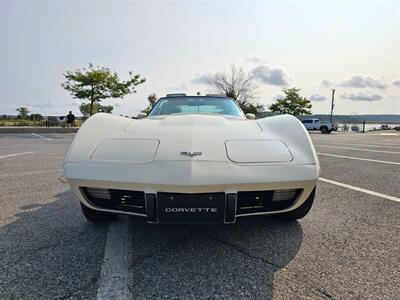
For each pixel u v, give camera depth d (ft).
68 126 65.62
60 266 4.99
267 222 7.15
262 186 5.03
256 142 5.71
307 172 5.28
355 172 14.26
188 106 10.09
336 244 5.95
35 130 53.93
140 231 6.58
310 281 4.60
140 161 5.16
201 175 4.83
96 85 64.95
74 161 5.38
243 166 5.08
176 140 5.59
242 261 5.24
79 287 4.41
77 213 7.78
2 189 10.36
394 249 5.72
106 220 6.98
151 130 6.18
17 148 25.09
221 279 4.66
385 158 20.06
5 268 4.90
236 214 5.33
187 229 6.70
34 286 4.41
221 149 5.36
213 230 6.66
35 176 12.71
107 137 5.90
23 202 8.75
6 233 6.39
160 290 4.36
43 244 5.85
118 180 5.02
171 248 5.75
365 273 4.84
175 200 4.94
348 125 126.62
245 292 4.32
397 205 8.65
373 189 10.66
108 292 4.29
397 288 4.41
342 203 8.84
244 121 7.32
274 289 4.39
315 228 6.80
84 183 5.25
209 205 4.95
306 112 127.85
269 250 5.67
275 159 5.31
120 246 5.81
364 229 6.75
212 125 6.61
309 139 5.90
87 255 5.41
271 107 132.05
